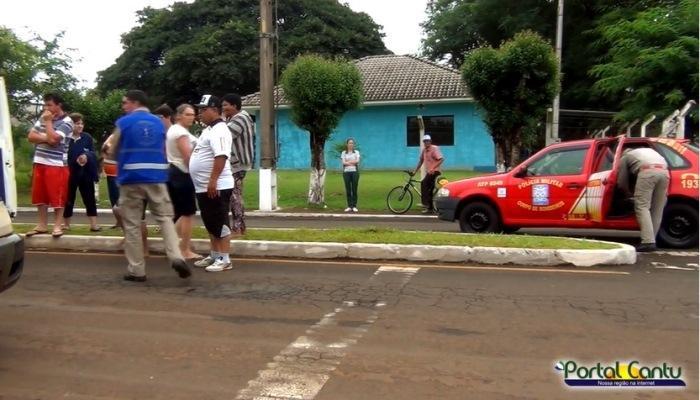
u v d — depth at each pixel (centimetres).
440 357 470
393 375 436
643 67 1791
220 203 742
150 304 616
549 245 817
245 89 3991
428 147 1542
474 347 491
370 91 2789
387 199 1627
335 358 468
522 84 1527
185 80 3931
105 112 2234
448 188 1080
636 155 908
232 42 3888
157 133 701
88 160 957
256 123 2950
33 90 2084
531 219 1008
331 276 733
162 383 423
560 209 983
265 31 1609
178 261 692
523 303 615
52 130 880
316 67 1617
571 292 657
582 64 2894
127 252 710
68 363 460
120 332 530
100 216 1508
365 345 496
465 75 1573
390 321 559
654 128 1823
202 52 3794
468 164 2681
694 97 1716
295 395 403
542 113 1576
